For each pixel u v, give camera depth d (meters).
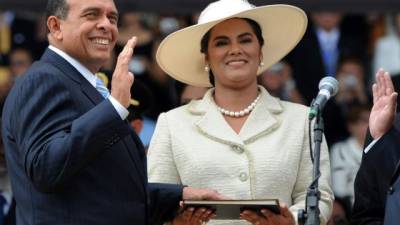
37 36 31.23
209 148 18.34
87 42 17.00
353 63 30.09
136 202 16.84
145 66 29.56
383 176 17.67
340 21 30.80
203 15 18.77
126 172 16.78
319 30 30.70
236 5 18.64
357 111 27.31
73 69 16.98
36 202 16.47
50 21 17.16
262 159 18.17
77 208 16.39
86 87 16.91
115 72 16.33
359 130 27.14
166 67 19.52
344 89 29.52
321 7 25.52
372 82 30.27
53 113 16.42
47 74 16.66
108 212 16.53
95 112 16.12
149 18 30.39
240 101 18.66
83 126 16.02
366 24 30.92
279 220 17.20
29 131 16.31
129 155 16.89
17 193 16.69
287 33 19.19
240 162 18.22
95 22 17.03
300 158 18.31
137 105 21.12
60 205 16.39
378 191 17.78
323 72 29.89
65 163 15.98
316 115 17.14
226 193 18.11
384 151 17.72
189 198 17.75
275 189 18.09
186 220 17.70
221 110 18.66
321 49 30.17
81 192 16.44
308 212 16.59
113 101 16.20
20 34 31.16
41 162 16.03
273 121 18.50
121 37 30.11
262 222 17.30
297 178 18.33
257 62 18.67
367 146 18.22
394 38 30.80
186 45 19.05
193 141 18.44
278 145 18.31
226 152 18.30
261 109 18.58
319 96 17.33
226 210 17.30
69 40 17.00
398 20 30.88
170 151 18.52
